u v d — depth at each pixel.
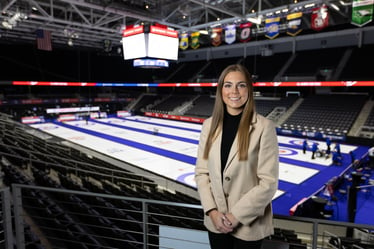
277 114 28.59
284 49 36.19
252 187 1.67
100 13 24.75
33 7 21.36
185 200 8.79
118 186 10.02
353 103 25.61
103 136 24.05
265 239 2.23
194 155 17.52
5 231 3.03
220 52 42.47
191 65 44.78
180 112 36.81
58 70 40.06
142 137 23.72
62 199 6.76
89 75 42.81
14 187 3.14
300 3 18.16
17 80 36.81
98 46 37.75
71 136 23.91
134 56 15.95
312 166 15.14
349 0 21.25
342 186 12.24
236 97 1.68
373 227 2.11
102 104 43.97
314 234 2.25
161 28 15.55
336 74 28.61
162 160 16.25
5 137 14.68
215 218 1.68
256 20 19.56
